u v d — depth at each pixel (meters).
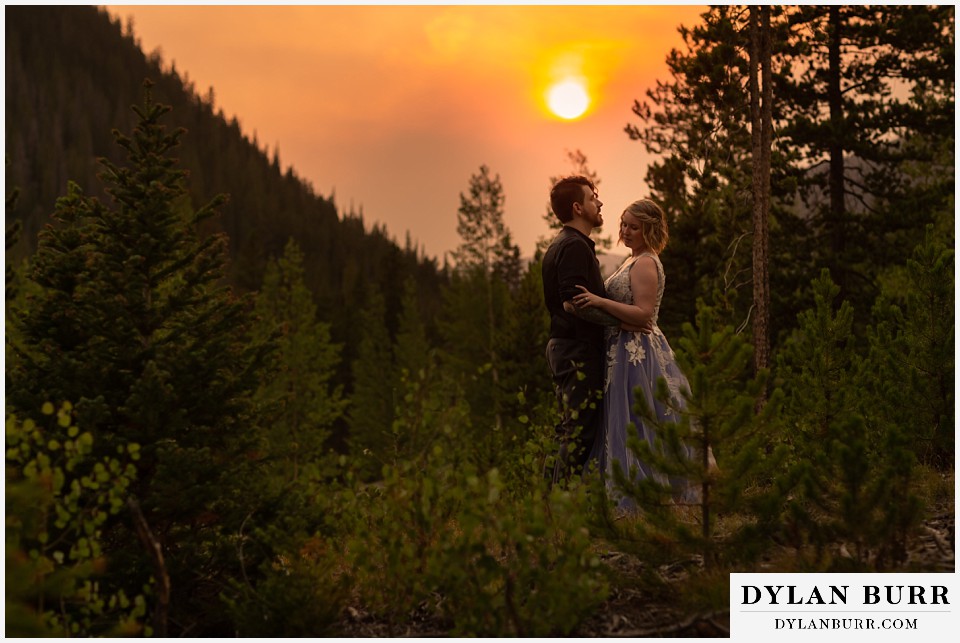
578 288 5.71
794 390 6.74
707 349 4.17
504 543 3.89
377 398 48.12
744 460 3.98
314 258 182.38
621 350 5.78
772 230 20.67
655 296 5.80
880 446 5.86
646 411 4.18
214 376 4.82
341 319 65.56
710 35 14.46
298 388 30.42
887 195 20.77
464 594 3.87
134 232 4.97
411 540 4.13
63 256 4.86
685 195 19.62
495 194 40.56
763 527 4.00
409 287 57.00
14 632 3.10
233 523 4.57
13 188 4.71
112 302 4.77
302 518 4.52
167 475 4.25
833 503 4.21
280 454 5.07
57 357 4.71
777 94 20.38
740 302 19.33
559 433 5.90
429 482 4.00
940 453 6.06
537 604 3.78
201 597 4.78
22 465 4.11
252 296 5.23
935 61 19.86
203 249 5.25
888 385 6.23
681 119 17.67
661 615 4.00
